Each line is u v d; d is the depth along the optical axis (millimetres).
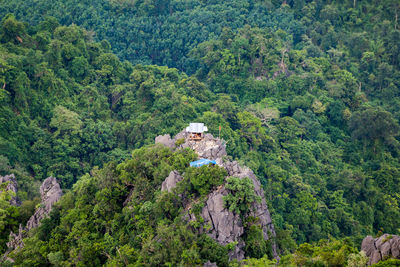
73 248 71625
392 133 166250
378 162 161750
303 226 123000
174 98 157625
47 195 94438
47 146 134500
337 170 155375
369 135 167375
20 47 160250
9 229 87062
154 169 77562
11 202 97750
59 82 156750
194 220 62406
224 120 146250
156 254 59156
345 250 58500
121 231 71312
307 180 142125
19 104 138250
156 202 67938
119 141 152625
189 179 67875
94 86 169125
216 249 58844
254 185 69438
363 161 165125
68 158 136625
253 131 151000
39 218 87125
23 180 114562
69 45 170875
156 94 162000
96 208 76188
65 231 77188
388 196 144750
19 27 163750
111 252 68688
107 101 169750
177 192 66875
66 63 171250
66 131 142625
